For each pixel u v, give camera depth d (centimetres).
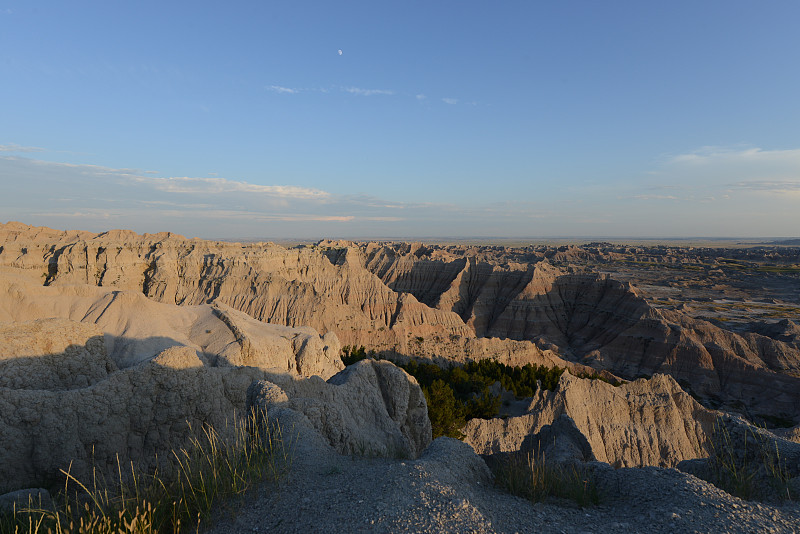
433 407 3516
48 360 1700
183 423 1616
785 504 857
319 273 10206
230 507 827
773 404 6712
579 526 784
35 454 1291
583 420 3791
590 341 9750
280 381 2045
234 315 4416
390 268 13388
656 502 854
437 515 748
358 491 845
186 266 9156
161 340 3869
